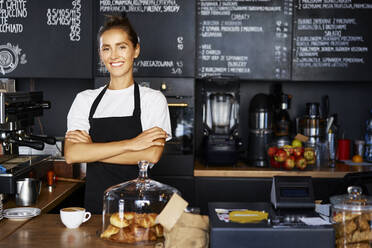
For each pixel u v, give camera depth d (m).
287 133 3.21
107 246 1.41
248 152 3.15
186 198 2.99
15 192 2.06
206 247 1.31
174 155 3.00
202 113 3.35
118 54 1.94
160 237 1.46
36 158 2.46
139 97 2.01
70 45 3.12
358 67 3.21
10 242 1.45
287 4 3.17
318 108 3.18
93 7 3.11
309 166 2.95
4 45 3.12
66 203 2.61
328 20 3.20
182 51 3.09
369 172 1.71
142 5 3.08
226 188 2.97
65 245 1.42
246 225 1.26
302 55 3.21
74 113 2.04
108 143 1.89
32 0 3.10
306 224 1.28
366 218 1.29
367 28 3.20
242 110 3.54
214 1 3.18
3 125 2.24
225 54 3.20
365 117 3.57
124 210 1.46
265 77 3.20
